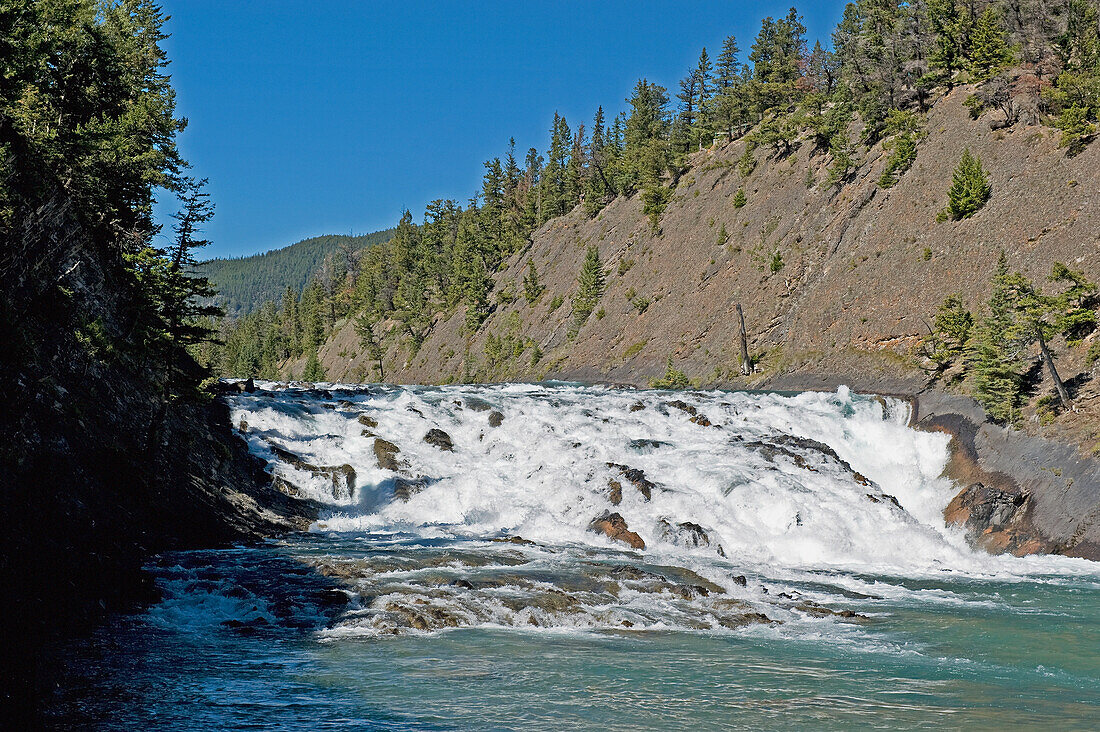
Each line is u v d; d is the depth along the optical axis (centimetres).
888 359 5756
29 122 3266
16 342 2320
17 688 1323
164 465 2856
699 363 7862
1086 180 5344
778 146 10156
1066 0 7238
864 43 9612
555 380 10056
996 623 2125
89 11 4194
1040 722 1373
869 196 7431
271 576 2216
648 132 16575
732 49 14988
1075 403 3719
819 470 3791
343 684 1466
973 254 5803
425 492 3409
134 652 1605
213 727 1240
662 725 1312
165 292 2989
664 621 2016
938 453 4219
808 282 7394
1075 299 4250
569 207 16538
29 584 1722
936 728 1334
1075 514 3272
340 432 3897
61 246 2998
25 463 2098
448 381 13475
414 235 19050
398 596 2053
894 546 3139
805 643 1889
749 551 3078
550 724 1301
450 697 1410
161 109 4603
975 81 7500
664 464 3662
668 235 10906
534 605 2044
